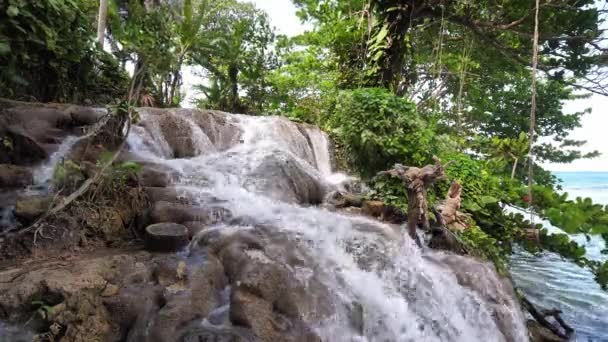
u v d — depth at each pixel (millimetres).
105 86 8141
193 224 4242
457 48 16109
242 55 14945
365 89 9016
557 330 6191
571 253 6145
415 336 4062
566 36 12211
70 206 4020
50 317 2650
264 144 7504
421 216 5258
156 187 4875
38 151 4848
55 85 6785
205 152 7035
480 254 5887
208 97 14391
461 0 11867
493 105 19484
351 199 6742
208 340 2729
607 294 8383
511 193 7305
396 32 11516
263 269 3396
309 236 4402
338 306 3604
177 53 12688
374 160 8367
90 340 2707
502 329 4691
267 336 2928
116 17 8750
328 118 11562
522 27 12609
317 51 13930
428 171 5246
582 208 5391
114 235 4168
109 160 4281
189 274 3229
